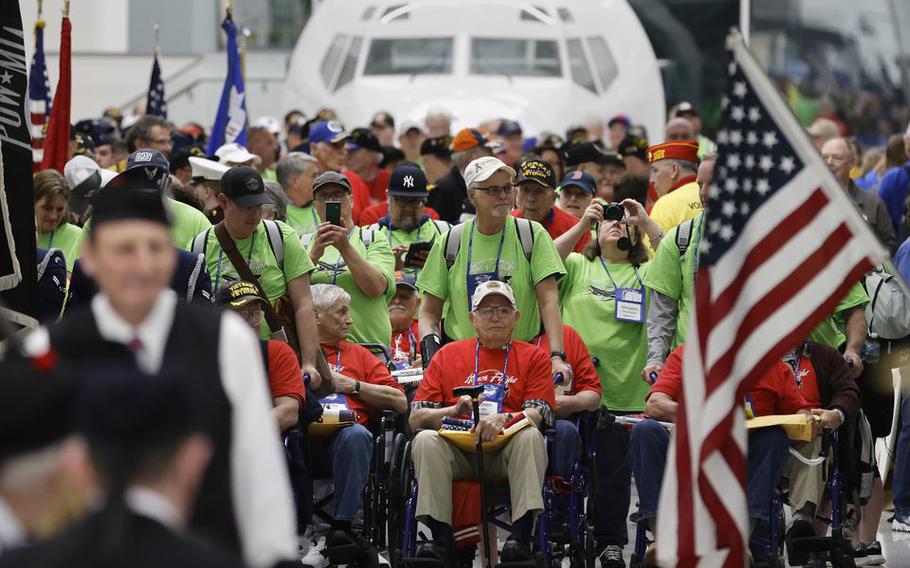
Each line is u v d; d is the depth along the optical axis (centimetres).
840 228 1677
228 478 1220
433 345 2389
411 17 5638
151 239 1191
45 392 932
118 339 1202
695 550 1647
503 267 2438
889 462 2708
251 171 2300
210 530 1209
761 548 2192
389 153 4269
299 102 5659
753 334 1675
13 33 2103
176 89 6744
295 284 2333
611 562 2373
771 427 2178
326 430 2298
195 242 2323
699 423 1661
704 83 8119
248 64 7156
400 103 5344
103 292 1242
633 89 5625
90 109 6725
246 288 2192
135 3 7744
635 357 2578
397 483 2281
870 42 7756
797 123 1686
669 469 1662
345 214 2764
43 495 936
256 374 1251
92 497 895
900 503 2742
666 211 2986
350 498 2250
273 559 1202
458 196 3528
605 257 2620
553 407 2242
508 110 5297
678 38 8150
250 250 2317
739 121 1695
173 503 909
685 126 4100
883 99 7719
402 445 2305
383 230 2988
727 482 1653
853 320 2502
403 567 2148
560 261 2441
